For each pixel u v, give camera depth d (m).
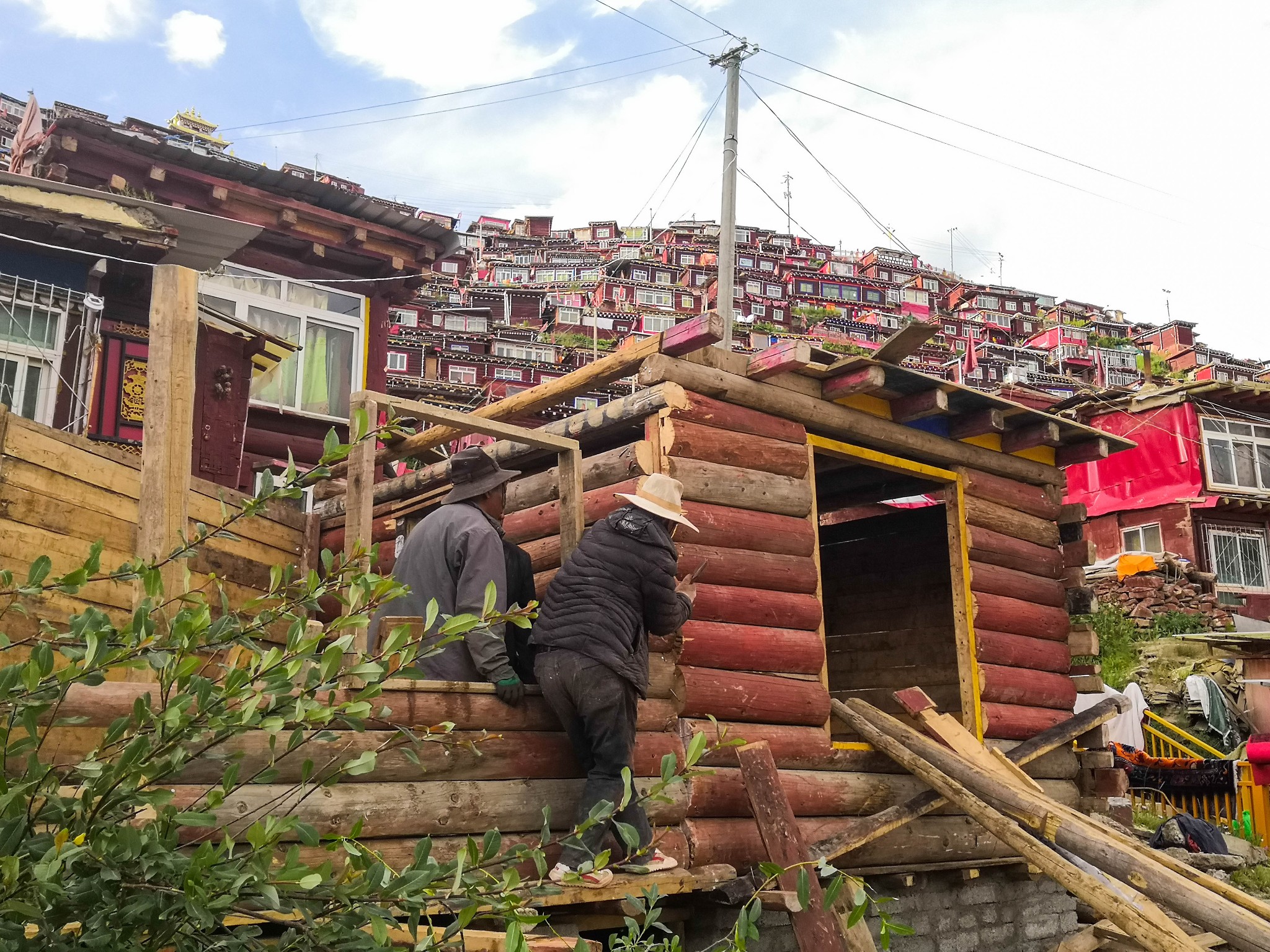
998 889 7.55
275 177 14.02
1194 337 85.50
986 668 7.64
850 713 6.82
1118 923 5.38
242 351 12.05
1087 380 79.31
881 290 93.19
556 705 4.65
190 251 10.83
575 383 6.57
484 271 98.81
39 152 13.15
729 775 5.80
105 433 10.78
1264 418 26.19
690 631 5.84
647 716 5.54
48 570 2.65
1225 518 25.55
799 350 6.29
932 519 9.09
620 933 5.37
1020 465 8.46
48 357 9.36
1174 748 15.55
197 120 33.03
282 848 3.84
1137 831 12.23
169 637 2.70
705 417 6.22
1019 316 97.25
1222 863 10.76
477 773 4.57
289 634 2.74
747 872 5.65
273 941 3.03
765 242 101.75
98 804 2.54
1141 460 26.41
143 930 2.54
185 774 3.67
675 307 78.62
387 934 2.56
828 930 5.07
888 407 7.46
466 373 55.53
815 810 6.25
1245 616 24.23
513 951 2.68
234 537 3.07
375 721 4.24
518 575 5.32
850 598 9.66
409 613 4.80
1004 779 6.36
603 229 111.56
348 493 4.89
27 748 2.51
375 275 15.57
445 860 4.30
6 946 2.27
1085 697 14.64
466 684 4.59
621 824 3.14
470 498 5.05
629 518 4.86
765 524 6.41
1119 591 22.25
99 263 9.72
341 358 15.08
